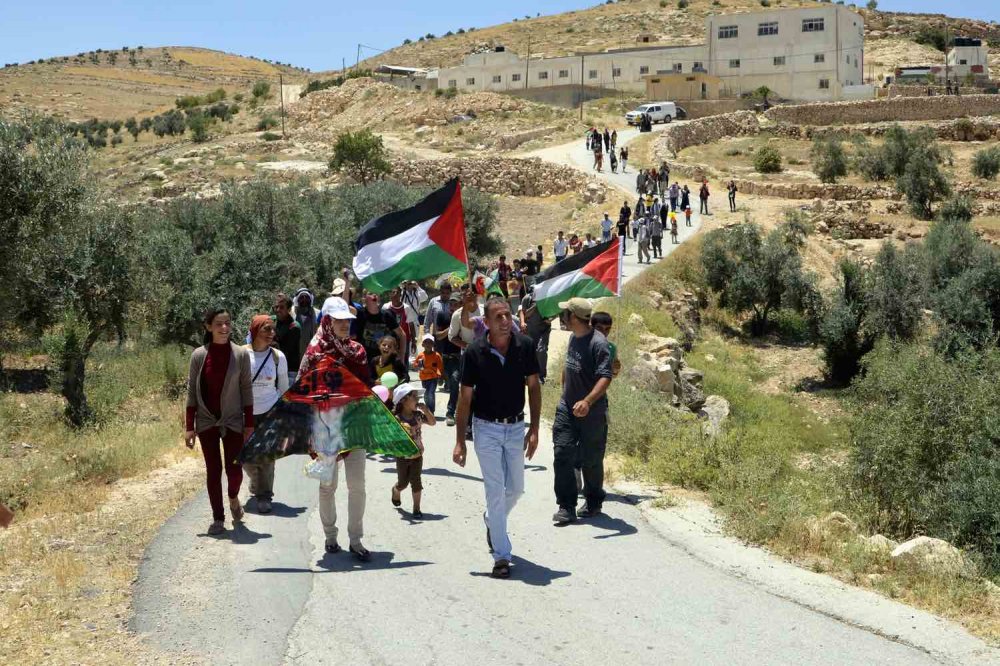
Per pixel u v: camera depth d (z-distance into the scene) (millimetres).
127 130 108375
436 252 10445
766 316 32094
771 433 20328
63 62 193625
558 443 8148
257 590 6258
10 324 18531
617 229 37781
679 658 5223
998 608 6137
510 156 61594
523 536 7777
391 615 5840
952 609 6113
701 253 33531
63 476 10336
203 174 59312
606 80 92625
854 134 69125
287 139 78375
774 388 26906
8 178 16656
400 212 10469
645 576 6703
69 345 14953
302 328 11086
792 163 61125
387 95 87062
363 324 11234
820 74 87062
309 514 8320
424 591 6305
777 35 87938
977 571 6930
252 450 6691
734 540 7684
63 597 6090
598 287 11703
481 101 79875
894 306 27281
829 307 29938
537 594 6270
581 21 151125
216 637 5461
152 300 18688
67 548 7227
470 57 97062
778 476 11055
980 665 5129
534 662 5156
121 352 20000
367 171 55625
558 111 77375
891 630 5637
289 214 29875
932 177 48906
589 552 7309
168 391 17438
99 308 17578
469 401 6691
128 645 5320
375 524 8094
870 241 43438
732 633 5605
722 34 89938
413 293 15742
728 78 89938
